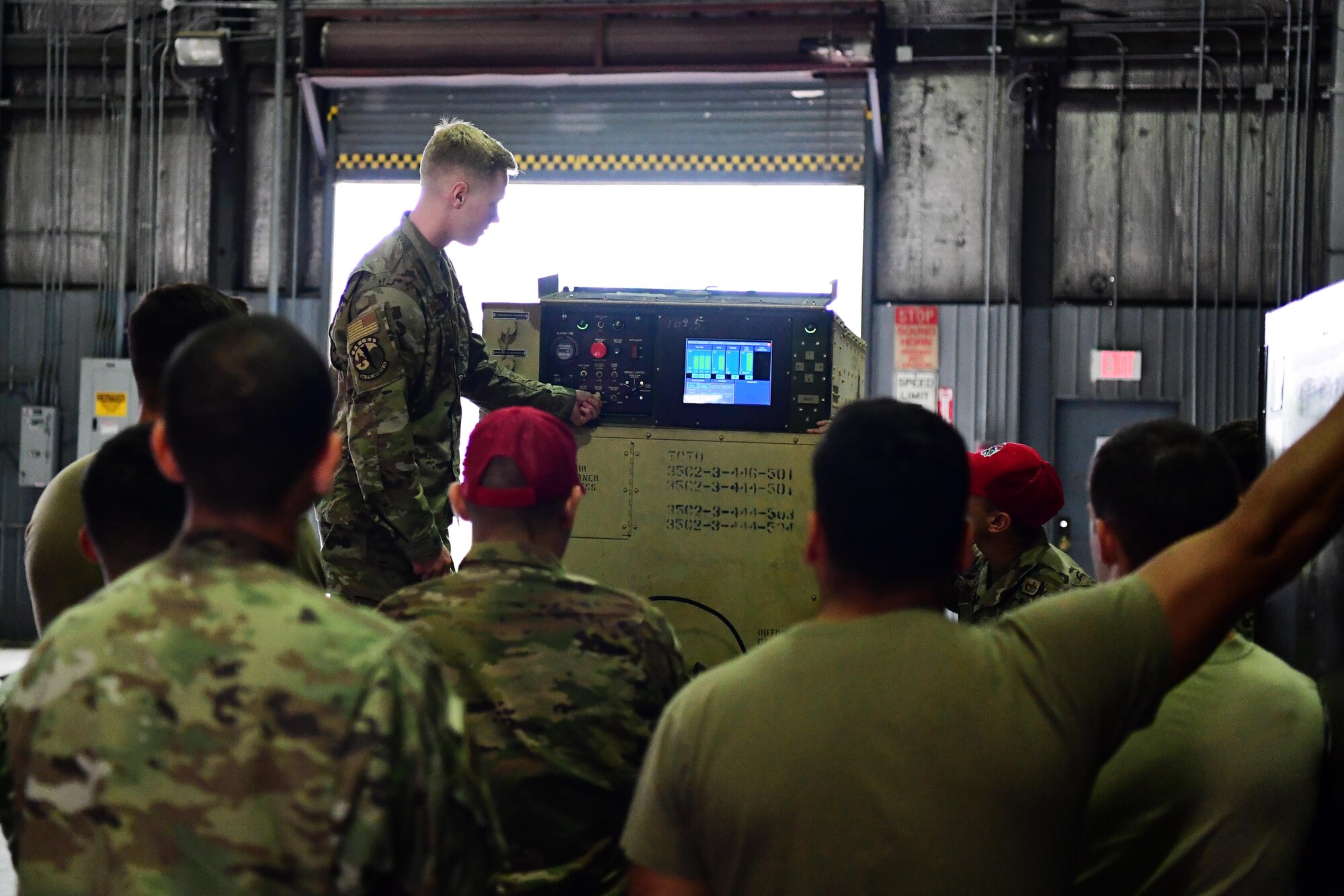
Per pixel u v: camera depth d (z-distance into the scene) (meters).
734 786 1.04
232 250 7.30
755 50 6.47
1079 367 6.64
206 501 1.07
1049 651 1.06
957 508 1.12
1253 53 6.54
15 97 7.48
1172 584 1.09
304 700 0.98
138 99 7.43
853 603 1.12
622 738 1.49
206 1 7.27
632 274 6.79
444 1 6.98
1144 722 1.08
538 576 1.51
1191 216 6.59
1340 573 1.51
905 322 6.70
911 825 1.01
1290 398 1.77
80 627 1.03
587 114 6.82
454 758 1.05
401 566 2.61
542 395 2.56
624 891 1.54
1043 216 6.65
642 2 6.76
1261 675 1.43
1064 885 1.05
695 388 2.54
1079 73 6.68
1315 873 1.55
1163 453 1.42
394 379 2.49
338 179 7.03
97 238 7.45
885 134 6.78
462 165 2.61
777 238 6.72
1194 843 1.38
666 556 2.53
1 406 7.49
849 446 1.11
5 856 3.42
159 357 1.96
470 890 1.07
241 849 0.96
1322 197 6.46
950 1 6.70
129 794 0.98
